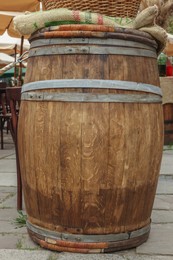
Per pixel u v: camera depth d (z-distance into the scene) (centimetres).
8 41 1113
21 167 269
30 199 265
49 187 249
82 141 237
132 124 240
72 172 241
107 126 237
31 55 263
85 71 239
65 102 239
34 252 259
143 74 250
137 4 270
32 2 588
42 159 247
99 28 238
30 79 257
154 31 254
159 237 288
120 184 244
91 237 251
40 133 246
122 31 243
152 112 251
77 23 249
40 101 246
